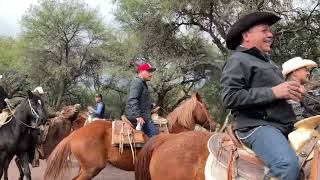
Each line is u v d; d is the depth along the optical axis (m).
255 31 4.24
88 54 35.50
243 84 4.08
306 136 4.05
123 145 7.43
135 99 7.48
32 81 36.75
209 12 24.48
